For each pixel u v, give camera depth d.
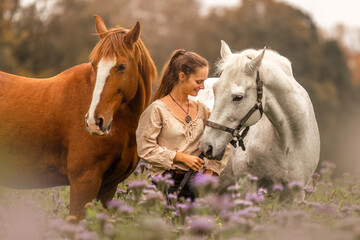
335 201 9.13
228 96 8.10
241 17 75.50
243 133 8.38
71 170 7.70
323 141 66.31
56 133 7.81
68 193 11.01
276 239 6.14
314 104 69.25
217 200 6.82
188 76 8.07
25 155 7.86
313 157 9.44
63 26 54.81
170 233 6.76
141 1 67.38
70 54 53.53
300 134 9.05
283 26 76.38
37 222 6.99
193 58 8.09
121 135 7.84
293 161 9.13
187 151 8.11
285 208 8.11
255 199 7.00
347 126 75.12
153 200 6.69
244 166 9.43
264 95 8.45
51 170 7.95
